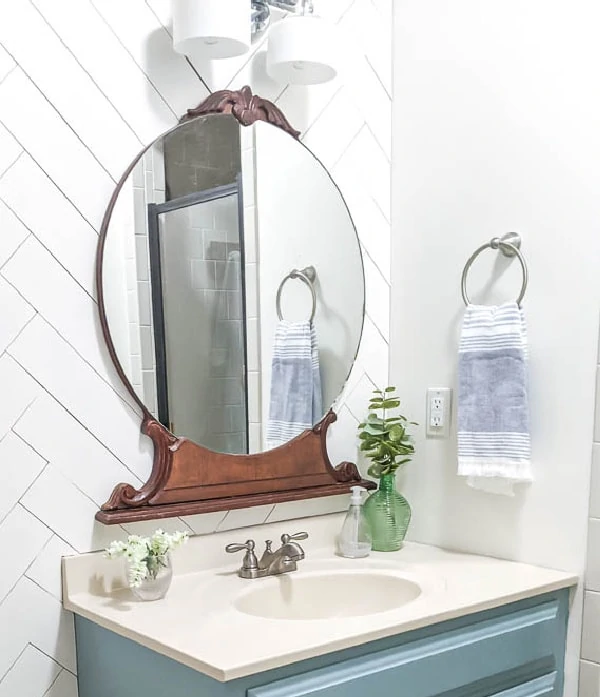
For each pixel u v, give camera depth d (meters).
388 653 1.42
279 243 1.89
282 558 1.73
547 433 1.78
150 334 1.69
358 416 2.08
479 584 1.66
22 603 1.55
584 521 1.72
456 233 1.97
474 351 1.83
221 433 1.80
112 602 1.55
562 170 1.75
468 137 1.94
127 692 1.46
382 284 2.12
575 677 1.75
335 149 2.02
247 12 1.62
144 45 1.69
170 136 1.72
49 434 1.58
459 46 1.95
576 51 1.72
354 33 2.05
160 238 1.71
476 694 1.59
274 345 1.88
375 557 1.89
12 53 1.52
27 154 1.54
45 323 1.57
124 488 1.65
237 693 1.24
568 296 1.74
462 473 1.83
